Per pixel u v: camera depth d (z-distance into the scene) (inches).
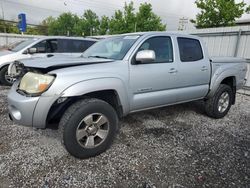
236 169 104.3
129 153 115.6
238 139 138.9
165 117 175.2
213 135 143.9
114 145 123.7
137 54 117.2
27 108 95.5
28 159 105.7
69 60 115.0
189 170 102.4
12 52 268.8
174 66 139.0
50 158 107.6
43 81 95.7
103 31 1365.7
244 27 298.8
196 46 159.5
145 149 120.7
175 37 145.8
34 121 97.7
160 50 135.7
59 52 288.7
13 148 115.6
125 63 116.8
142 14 1033.5
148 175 97.7
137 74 119.7
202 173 100.3
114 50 132.6
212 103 171.0
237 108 218.8
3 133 132.6
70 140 100.3
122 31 1082.7
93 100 105.3
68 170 98.8
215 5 772.0
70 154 106.0
